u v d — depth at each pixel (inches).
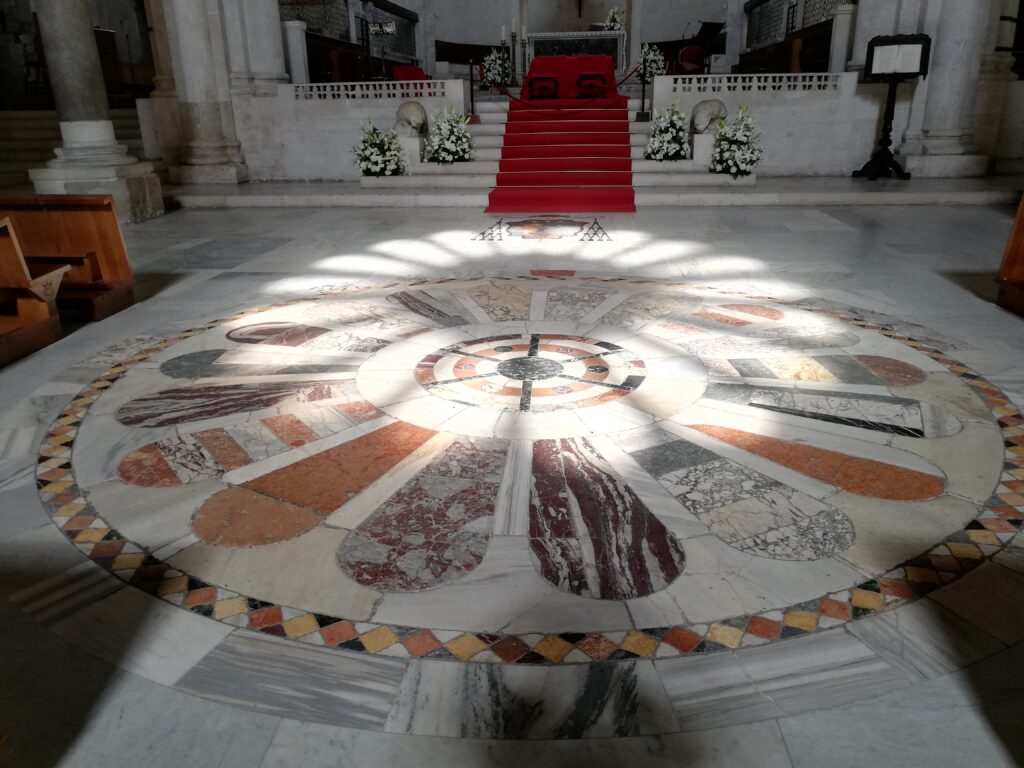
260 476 137.5
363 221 432.1
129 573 110.4
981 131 548.4
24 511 127.8
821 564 109.9
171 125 605.0
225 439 152.3
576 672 90.3
